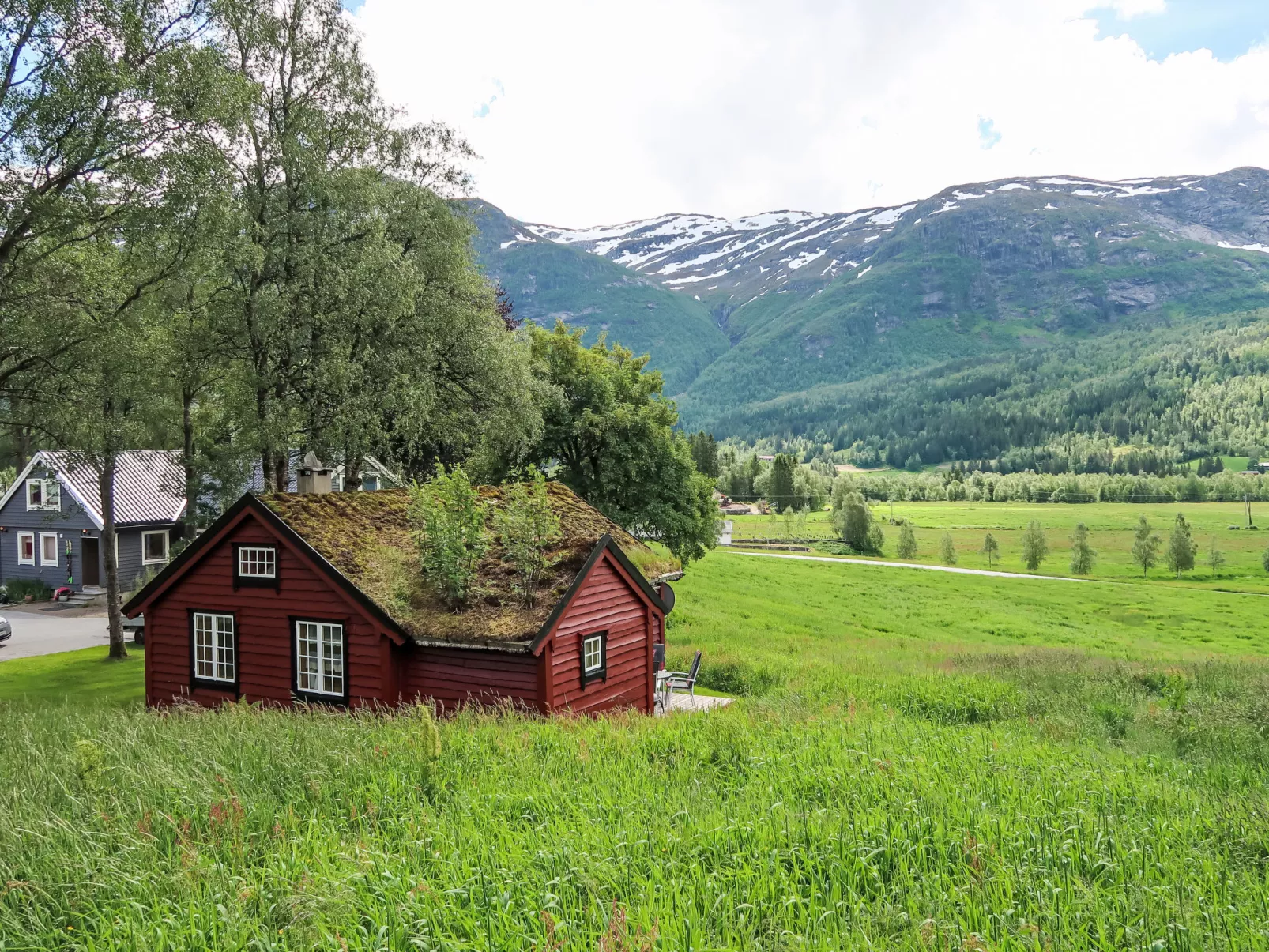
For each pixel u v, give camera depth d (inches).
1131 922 216.5
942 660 1165.1
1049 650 1434.5
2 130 807.1
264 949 214.5
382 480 1760.6
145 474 1873.8
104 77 796.0
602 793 341.7
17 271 872.3
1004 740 514.6
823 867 255.1
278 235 1107.9
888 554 4542.3
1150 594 2878.9
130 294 998.4
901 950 201.2
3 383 895.7
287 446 1120.8
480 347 1255.5
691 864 256.5
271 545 690.8
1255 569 4097.0
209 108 898.7
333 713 622.2
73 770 382.3
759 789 352.8
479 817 312.5
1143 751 531.5
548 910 226.8
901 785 351.9
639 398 1547.7
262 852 286.2
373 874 252.2
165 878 260.5
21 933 235.1
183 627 740.0
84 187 835.4
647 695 764.6
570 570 669.9
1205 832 306.5
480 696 634.2
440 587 665.6
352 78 1156.5
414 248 1262.3
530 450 1441.9
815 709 666.2
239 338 1116.5
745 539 4741.6
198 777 364.8
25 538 1820.9
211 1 949.2
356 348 1156.5
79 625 1472.7
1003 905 224.7
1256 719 599.8
